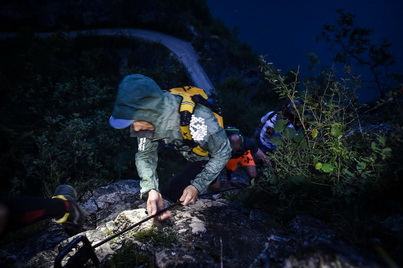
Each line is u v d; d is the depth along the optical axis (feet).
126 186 15.16
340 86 9.63
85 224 12.28
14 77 41.55
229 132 13.56
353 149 10.03
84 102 31.76
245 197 10.94
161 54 69.51
